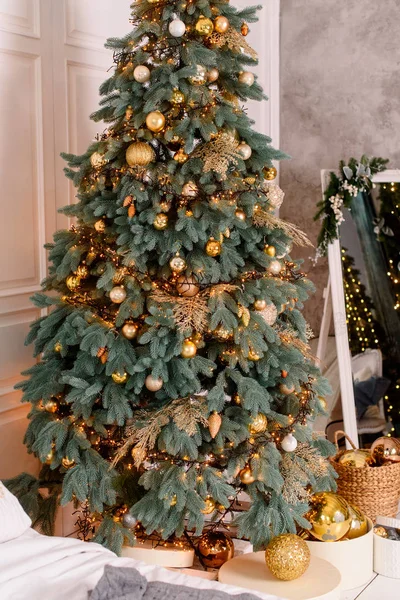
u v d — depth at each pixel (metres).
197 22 2.35
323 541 2.60
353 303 3.64
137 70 2.34
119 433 2.48
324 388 2.64
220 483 2.35
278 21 4.11
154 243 2.34
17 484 2.62
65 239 2.54
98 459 2.40
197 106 2.38
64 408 2.54
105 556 1.83
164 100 2.38
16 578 1.65
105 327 2.37
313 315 4.14
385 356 3.61
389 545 2.67
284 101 4.14
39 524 2.62
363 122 3.97
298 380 2.56
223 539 2.58
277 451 2.42
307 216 4.14
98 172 2.44
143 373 2.36
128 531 2.43
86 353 2.39
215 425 2.30
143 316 2.43
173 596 1.52
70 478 2.36
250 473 2.41
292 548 2.27
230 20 2.45
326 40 4.01
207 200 2.37
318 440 2.74
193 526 2.29
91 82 3.25
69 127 3.15
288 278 2.66
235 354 2.41
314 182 4.11
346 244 3.65
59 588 1.64
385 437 3.14
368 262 3.63
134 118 2.37
